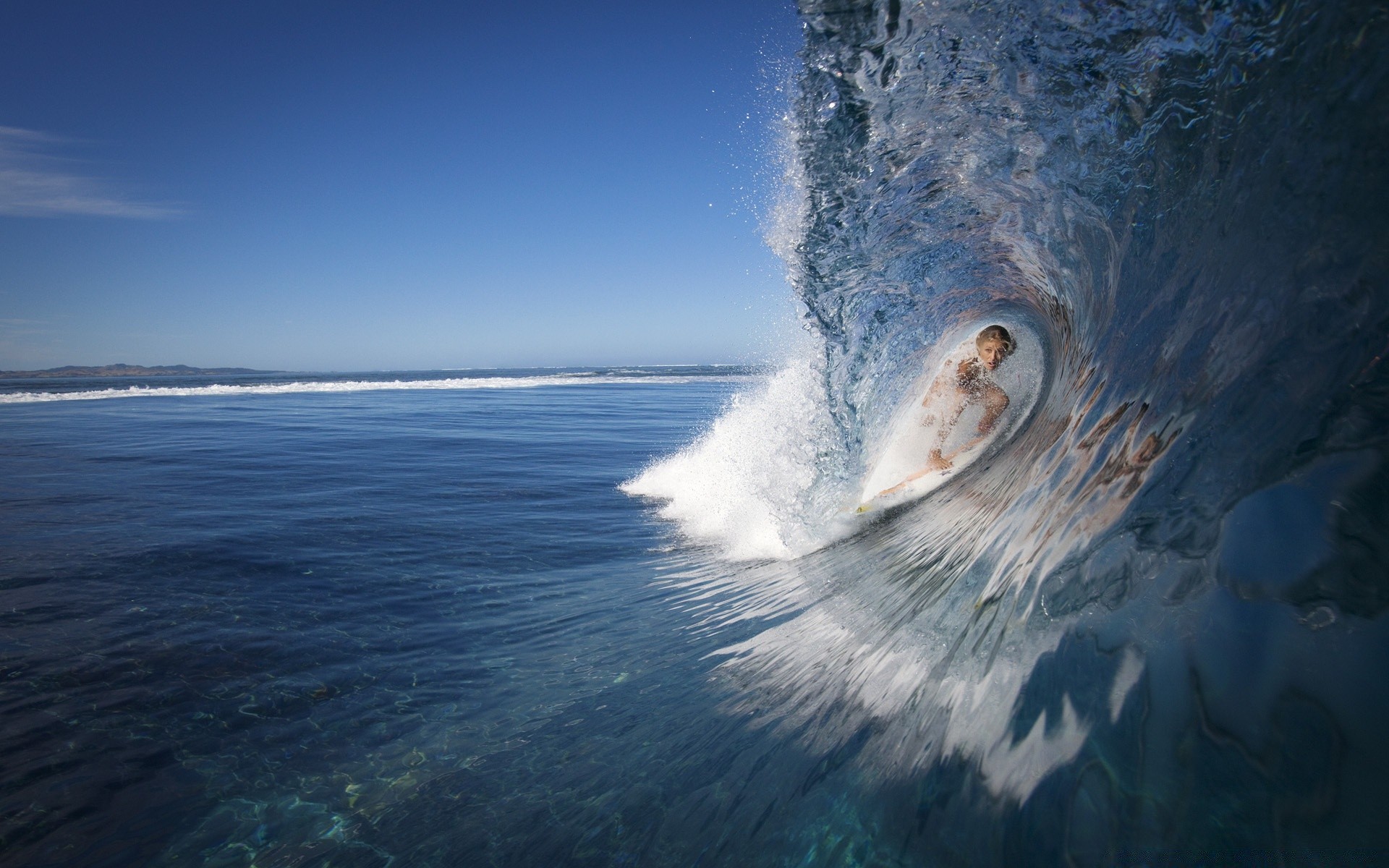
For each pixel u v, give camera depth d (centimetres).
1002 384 482
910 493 479
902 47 320
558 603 411
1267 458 144
